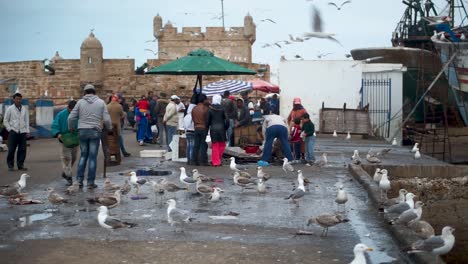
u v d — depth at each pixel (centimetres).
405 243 973
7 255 941
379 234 1087
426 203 1991
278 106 3562
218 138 2039
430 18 3653
